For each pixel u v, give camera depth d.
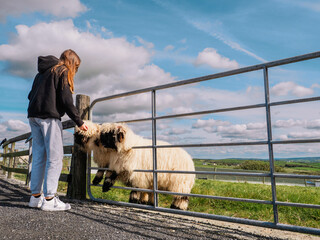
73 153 5.02
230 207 5.92
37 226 2.47
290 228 2.62
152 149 4.20
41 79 3.45
